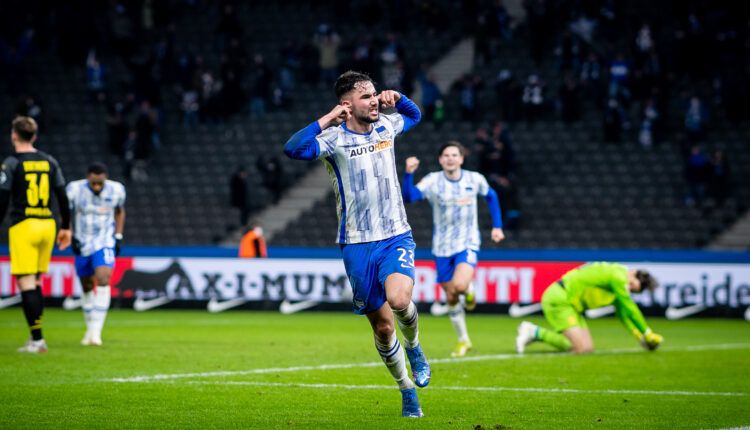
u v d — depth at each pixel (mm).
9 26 101875
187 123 93875
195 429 20969
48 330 49656
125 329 51375
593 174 85938
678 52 90625
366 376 30531
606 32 94375
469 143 87938
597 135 88188
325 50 94688
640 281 40531
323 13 101875
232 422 21844
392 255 21641
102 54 102438
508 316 66062
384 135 22188
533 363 35281
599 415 23344
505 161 80438
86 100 98625
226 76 91062
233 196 83438
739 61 90500
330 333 49906
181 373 30938
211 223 87375
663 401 25859
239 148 92000
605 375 31719
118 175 92000
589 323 62062
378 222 21828
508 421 22281
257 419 22250
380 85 89375
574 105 86375
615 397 26484
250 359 35656
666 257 66188
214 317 62656
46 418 22250
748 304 64250
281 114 93438
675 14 94438
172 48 95500
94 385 27750
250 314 66125
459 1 101000
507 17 96938
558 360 36469
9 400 24906
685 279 65000
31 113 94000
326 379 29719
